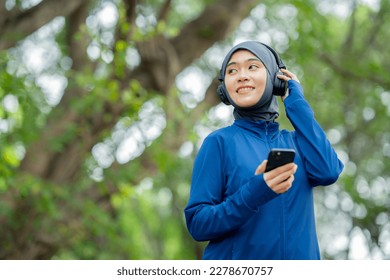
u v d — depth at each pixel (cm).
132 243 1432
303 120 371
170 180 1503
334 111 1761
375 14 1753
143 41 1095
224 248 356
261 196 333
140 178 1242
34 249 1212
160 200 1858
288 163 331
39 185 1039
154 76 1145
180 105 1201
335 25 1811
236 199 339
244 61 373
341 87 1734
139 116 1088
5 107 934
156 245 1945
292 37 1412
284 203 355
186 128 1192
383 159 1892
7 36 1052
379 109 1770
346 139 1872
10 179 969
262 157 364
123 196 1155
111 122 1161
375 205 1838
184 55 1215
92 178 1213
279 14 1424
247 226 352
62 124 1161
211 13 1226
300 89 380
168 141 1197
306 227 359
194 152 1436
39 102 1123
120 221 1622
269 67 376
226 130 377
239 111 379
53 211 1059
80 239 1231
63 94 1212
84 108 1121
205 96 1296
